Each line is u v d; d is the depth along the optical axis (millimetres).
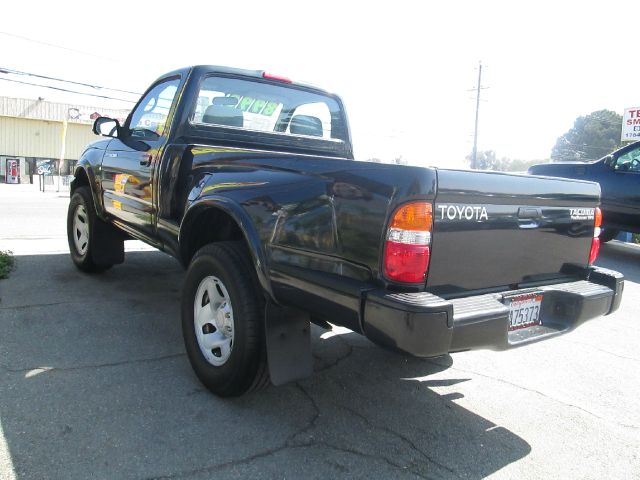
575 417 3309
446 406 3338
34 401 2949
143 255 7035
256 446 2695
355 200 2531
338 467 2574
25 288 5078
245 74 4262
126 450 2559
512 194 2760
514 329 2889
